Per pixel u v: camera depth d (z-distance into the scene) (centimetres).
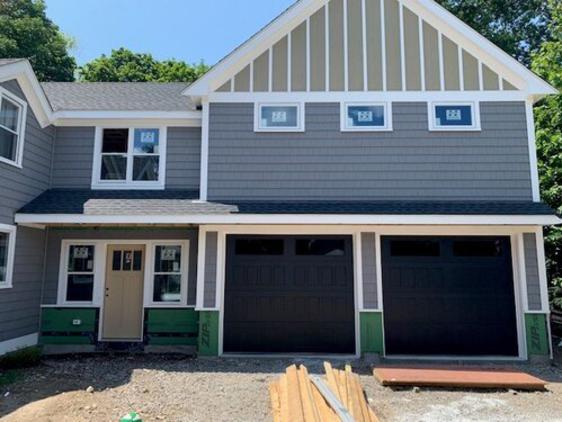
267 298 841
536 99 895
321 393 479
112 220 794
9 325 776
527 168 855
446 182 858
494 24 2011
